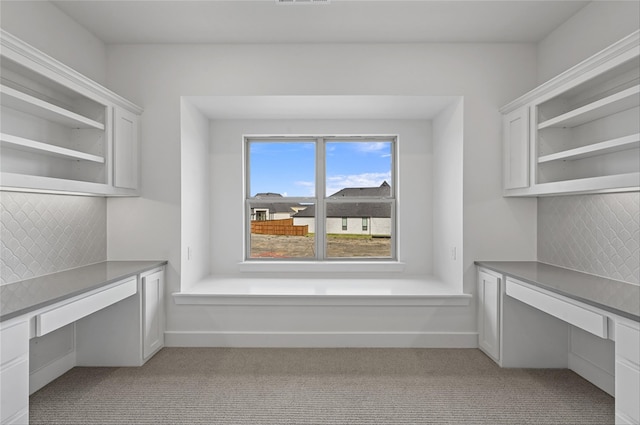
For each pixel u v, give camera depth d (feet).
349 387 8.58
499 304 9.70
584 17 9.11
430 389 8.49
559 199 10.01
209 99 11.21
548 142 9.28
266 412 7.53
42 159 8.42
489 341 10.24
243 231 13.61
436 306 10.96
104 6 9.05
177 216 10.95
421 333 10.94
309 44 10.94
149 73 10.96
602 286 7.47
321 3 8.63
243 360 10.06
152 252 10.98
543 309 7.81
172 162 10.93
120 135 9.86
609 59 6.98
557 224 10.09
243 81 10.94
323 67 10.93
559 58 10.01
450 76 10.94
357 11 9.30
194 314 11.00
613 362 8.20
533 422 7.22
